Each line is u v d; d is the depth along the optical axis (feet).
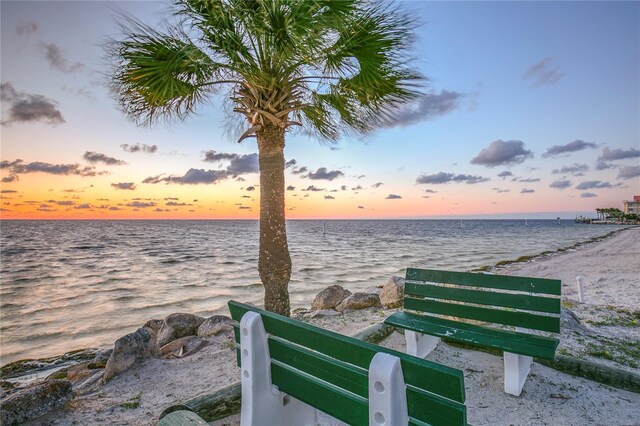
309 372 5.91
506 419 8.81
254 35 10.48
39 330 35.78
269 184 12.60
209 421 8.90
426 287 12.31
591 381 10.71
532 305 10.42
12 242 178.91
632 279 41.27
